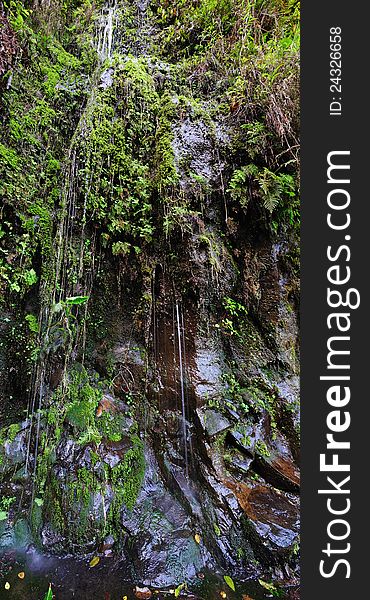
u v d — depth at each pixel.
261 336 3.47
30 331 3.13
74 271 3.30
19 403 3.16
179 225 3.20
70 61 3.82
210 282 3.29
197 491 2.88
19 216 3.00
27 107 3.26
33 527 2.68
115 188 3.26
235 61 3.77
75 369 3.32
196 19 4.21
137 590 2.29
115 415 3.21
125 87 3.48
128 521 2.67
